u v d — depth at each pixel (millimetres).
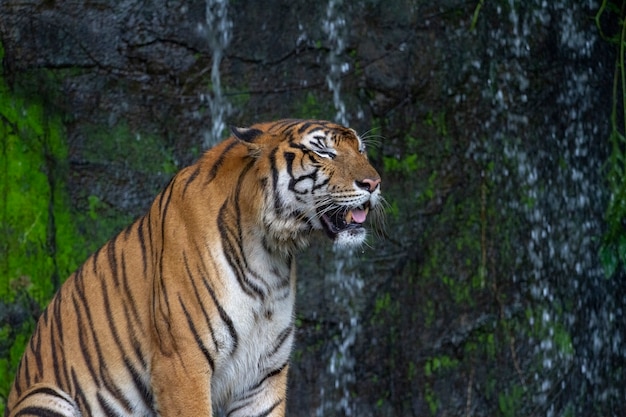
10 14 11273
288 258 8133
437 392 12602
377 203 8141
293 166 7801
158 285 7988
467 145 12906
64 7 11500
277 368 8289
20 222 10984
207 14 12039
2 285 10750
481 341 12836
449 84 12836
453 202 12789
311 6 12430
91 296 8391
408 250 12523
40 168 11258
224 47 12125
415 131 12695
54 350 8422
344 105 12477
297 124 7969
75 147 11484
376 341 12367
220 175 8031
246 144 7855
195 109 12016
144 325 8188
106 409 8305
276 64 12305
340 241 7848
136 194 11672
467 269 12805
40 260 10992
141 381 8242
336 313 12195
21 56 11320
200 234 7926
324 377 12148
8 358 10641
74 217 11383
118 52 11711
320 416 12117
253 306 7988
